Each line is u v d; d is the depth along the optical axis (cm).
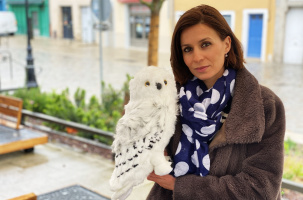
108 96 688
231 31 146
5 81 1227
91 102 718
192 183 143
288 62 1681
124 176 140
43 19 3058
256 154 140
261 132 136
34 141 539
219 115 144
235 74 148
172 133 145
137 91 146
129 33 2380
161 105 143
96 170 488
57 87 1140
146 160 139
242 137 137
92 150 570
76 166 504
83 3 2634
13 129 574
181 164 147
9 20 2758
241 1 1684
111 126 609
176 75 161
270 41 1684
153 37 531
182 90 150
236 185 138
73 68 1523
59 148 580
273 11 1641
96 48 2344
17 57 1838
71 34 2855
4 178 461
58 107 672
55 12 2911
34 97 758
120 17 2373
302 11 1608
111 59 1809
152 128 141
